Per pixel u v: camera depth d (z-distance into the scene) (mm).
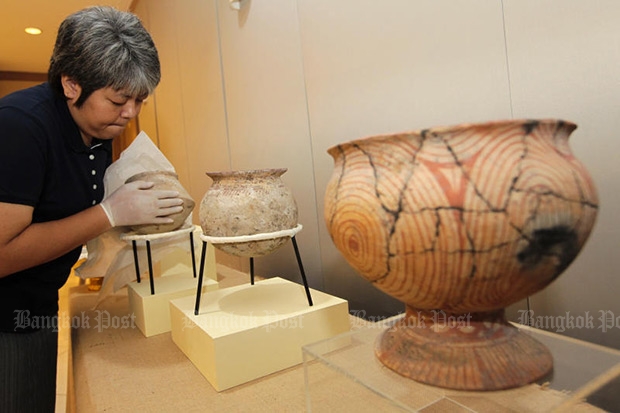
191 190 2822
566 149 519
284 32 1593
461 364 562
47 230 967
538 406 561
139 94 996
